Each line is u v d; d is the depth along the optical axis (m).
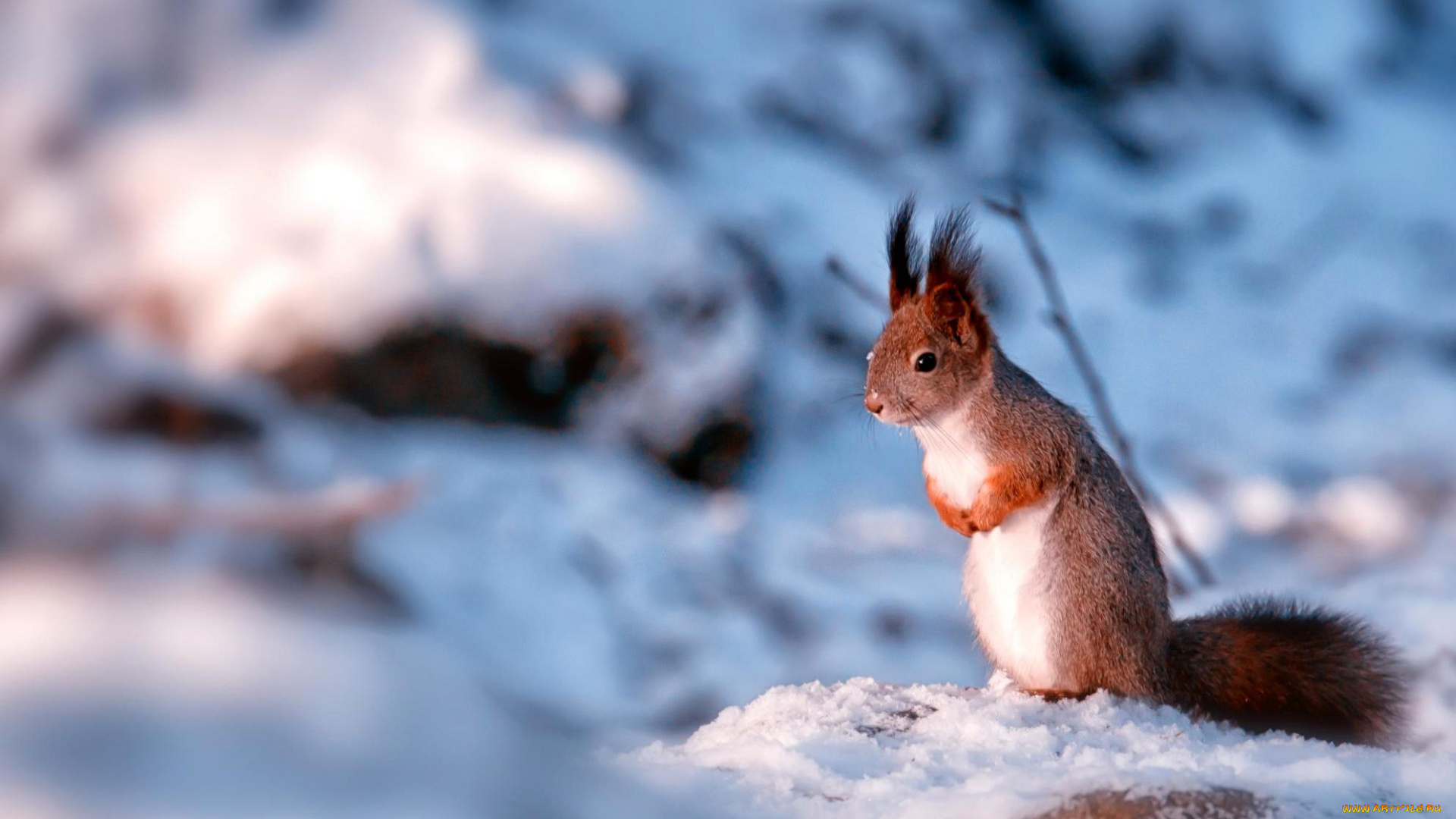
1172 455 10.19
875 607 7.91
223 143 8.16
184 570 3.64
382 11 9.23
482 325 8.31
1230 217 12.88
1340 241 12.77
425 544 7.80
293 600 3.74
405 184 8.50
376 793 3.22
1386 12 15.12
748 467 8.88
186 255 7.98
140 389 5.42
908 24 12.35
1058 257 11.60
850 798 7.20
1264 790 7.16
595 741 7.66
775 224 9.83
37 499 3.69
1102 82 13.55
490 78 9.23
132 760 3.02
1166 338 11.35
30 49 7.91
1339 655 7.41
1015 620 7.41
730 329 8.95
